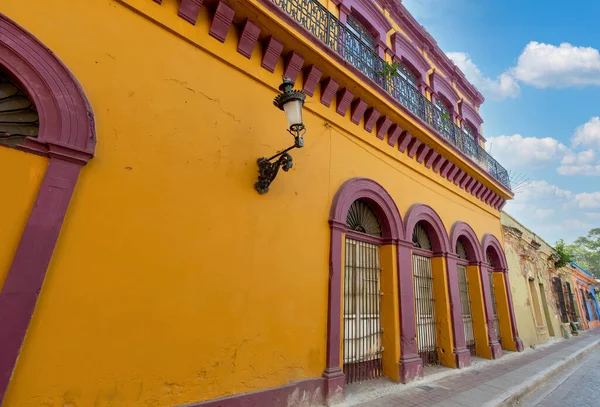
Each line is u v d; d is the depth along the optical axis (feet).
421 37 34.37
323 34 19.43
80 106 10.64
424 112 27.35
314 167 18.06
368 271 20.89
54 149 9.82
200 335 11.87
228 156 14.30
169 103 13.00
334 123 19.81
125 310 10.44
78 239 9.98
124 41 12.34
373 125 22.50
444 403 16.79
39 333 8.89
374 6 27.48
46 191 9.55
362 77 20.36
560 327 53.72
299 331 15.08
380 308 21.02
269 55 16.67
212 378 11.87
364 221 21.80
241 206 14.21
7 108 10.11
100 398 9.55
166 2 13.69
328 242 17.70
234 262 13.43
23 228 9.11
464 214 32.55
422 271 26.04
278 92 17.12
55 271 9.43
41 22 10.75
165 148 12.49
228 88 15.08
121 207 11.00
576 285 80.84
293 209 16.37
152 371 10.60
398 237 22.15
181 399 11.02
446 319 25.25
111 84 11.69
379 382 18.84
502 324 35.47
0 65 9.67
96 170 10.75
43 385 8.73
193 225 12.55
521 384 21.68
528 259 46.65
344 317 18.54
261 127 15.93
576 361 34.55
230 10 14.93
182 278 11.84
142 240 11.22
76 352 9.37
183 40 14.05
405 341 20.27
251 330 13.35
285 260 15.33
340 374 15.85
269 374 13.53
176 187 12.42
